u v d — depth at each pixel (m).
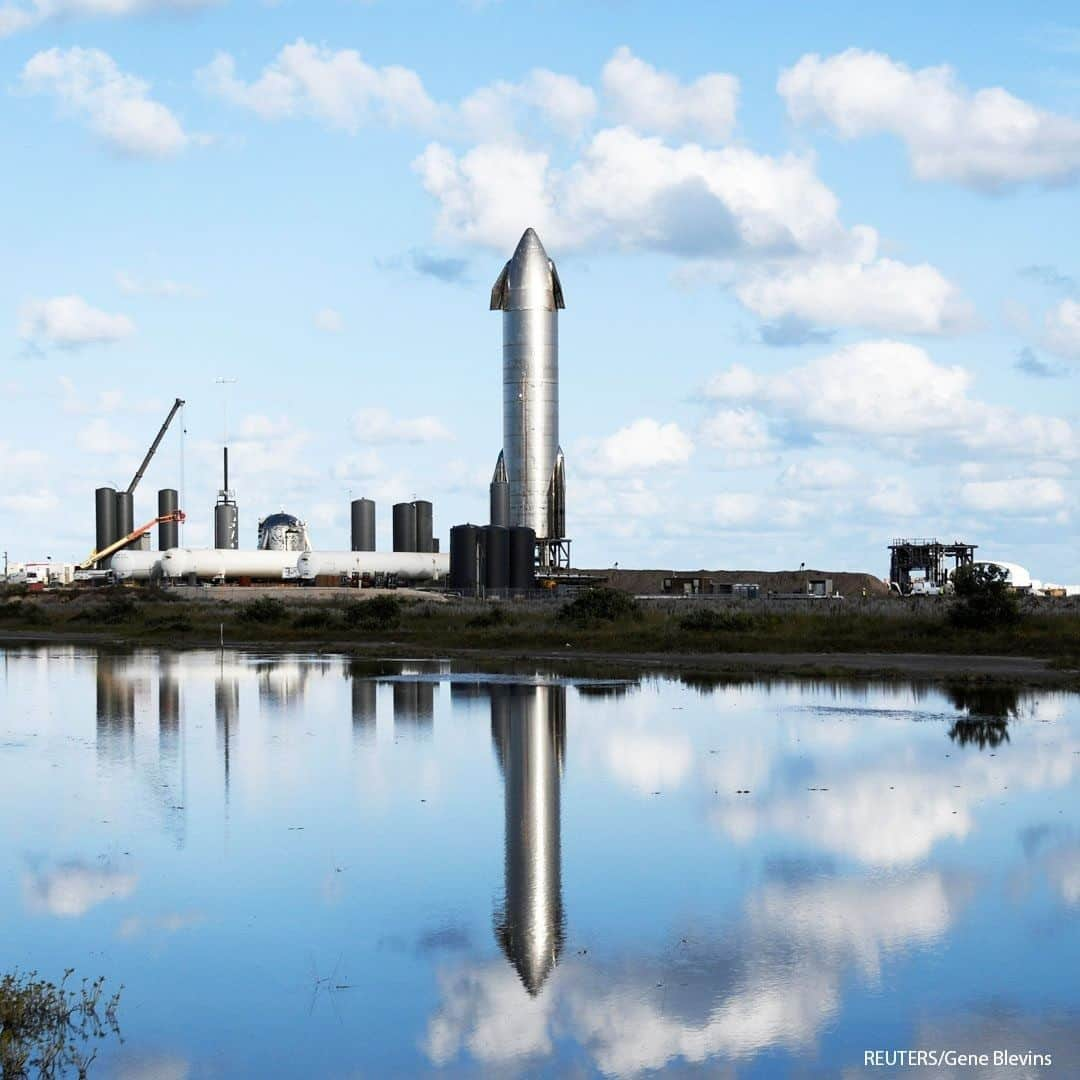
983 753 44.88
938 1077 18.69
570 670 80.00
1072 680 70.62
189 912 26.56
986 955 23.55
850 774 41.03
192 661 92.00
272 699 63.59
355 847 31.70
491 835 32.91
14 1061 19.25
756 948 24.03
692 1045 19.86
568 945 24.34
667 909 26.45
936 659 84.56
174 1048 19.89
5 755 45.78
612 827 33.69
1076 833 32.56
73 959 23.89
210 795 38.16
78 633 142.38
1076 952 23.67
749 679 73.25
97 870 29.73
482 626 124.75
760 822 34.16
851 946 24.12
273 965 23.45
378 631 122.00
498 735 50.03
